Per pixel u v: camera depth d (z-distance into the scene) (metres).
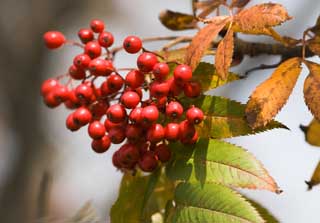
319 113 0.44
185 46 0.51
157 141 0.46
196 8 0.52
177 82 0.46
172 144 0.47
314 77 0.45
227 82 0.47
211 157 0.45
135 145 0.47
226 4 0.51
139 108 0.46
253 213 0.44
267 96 0.45
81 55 0.50
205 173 0.45
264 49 0.52
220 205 0.44
